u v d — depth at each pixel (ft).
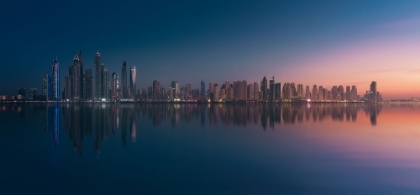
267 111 346.95
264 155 86.43
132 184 60.23
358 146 100.89
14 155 86.89
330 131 142.51
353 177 65.21
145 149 95.35
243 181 62.34
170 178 64.23
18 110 372.58
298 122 192.75
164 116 250.16
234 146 100.78
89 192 56.13
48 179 63.72
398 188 58.70
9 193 55.72
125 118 226.58
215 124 177.47
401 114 286.05
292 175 66.44
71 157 84.07
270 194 55.31
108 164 75.77
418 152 91.30
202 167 72.64
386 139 116.88
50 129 152.15
